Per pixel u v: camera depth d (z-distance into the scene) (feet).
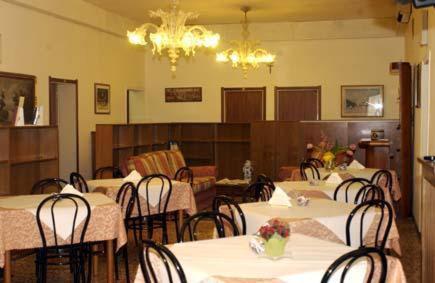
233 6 29.63
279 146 32.17
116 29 31.73
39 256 14.35
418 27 23.12
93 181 19.80
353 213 12.01
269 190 17.06
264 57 29.48
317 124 31.37
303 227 11.80
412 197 25.35
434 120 17.33
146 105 37.27
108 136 28.27
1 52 22.08
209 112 36.60
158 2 28.50
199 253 9.29
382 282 8.16
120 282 15.48
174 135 35.81
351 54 34.24
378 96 33.91
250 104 35.91
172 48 22.09
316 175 21.07
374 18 33.30
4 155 20.01
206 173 29.84
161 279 8.90
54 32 25.98
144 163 25.29
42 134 22.89
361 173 20.97
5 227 13.03
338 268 8.24
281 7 29.94
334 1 28.37
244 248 9.61
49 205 13.82
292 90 35.19
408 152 25.41
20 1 22.72
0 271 16.05
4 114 22.21
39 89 24.77
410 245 19.66
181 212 18.99
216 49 35.96
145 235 21.62
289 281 7.96
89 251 14.49
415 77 24.72
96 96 30.17
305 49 34.91
